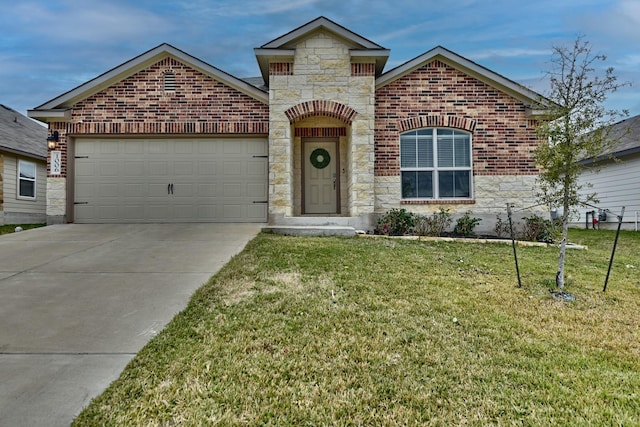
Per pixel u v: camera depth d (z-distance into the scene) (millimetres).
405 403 2646
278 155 10102
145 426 2371
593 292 5145
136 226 10180
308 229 9164
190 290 4855
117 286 5008
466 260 6801
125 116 10734
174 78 10773
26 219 15164
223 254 6758
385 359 3205
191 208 10945
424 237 9172
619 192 14766
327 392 2746
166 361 3113
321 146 11578
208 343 3422
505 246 8602
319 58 10211
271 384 2826
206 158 11016
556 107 5281
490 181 10609
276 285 4977
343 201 11391
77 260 6363
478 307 4430
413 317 4086
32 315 4066
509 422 2457
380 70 10828
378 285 5098
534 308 4480
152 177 10961
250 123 10789
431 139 10781
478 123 10680
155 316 4055
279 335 3586
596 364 3211
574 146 5125
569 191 5297
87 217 10844
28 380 2865
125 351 3311
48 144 10688
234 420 2434
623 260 7559
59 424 2391
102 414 2469
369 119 10148
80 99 10742
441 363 3168
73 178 10891
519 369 3104
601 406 2631
